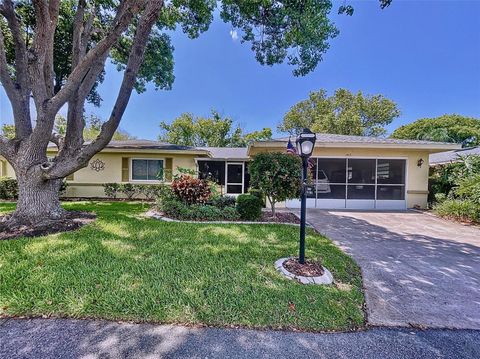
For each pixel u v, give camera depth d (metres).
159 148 12.23
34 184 5.78
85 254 4.00
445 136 23.08
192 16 8.06
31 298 2.75
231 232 5.69
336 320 2.64
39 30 5.26
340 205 10.81
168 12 8.12
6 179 10.90
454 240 5.93
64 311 2.60
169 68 11.12
